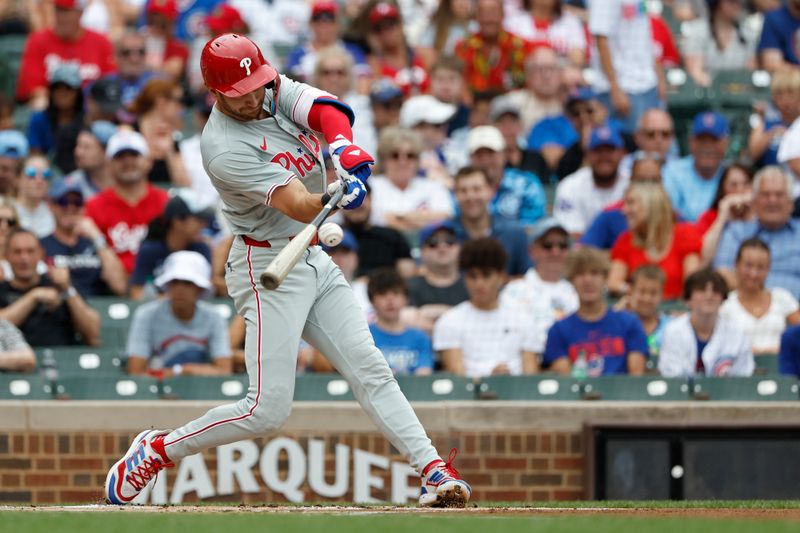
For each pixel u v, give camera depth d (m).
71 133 39.81
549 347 31.25
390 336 30.81
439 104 40.69
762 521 15.54
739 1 50.00
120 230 36.06
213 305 32.47
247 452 28.67
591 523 15.16
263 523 15.12
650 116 40.25
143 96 39.72
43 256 32.56
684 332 30.98
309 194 17.47
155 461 19.05
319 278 18.42
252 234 18.22
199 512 17.23
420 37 48.00
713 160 38.62
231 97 17.39
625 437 29.12
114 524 15.02
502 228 35.56
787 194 35.09
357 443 28.84
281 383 18.20
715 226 35.22
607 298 34.66
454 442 28.95
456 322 31.44
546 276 33.00
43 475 28.50
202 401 29.09
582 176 38.25
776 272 35.16
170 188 39.19
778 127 41.44
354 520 15.59
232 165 17.67
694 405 29.36
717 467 29.33
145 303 33.03
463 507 18.39
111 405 28.59
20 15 50.62
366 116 40.34
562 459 29.11
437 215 37.06
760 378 30.25
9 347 30.05
